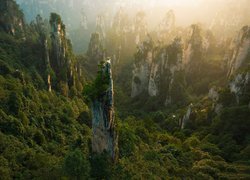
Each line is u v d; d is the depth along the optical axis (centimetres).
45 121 8312
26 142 6600
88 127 9188
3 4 13650
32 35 14712
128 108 13950
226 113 8894
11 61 10438
